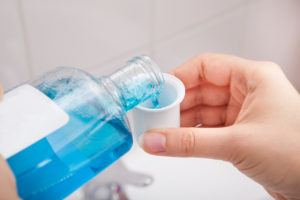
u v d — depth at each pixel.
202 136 0.37
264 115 0.38
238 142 0.37
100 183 0.73
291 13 0.78
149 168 0.77
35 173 0.32
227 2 0.64
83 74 0.36
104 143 0.34
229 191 0.73
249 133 0.37
